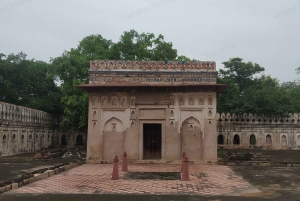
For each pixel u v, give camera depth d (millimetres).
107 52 18188
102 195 6961
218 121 21641
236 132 21438
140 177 9461
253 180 9062
